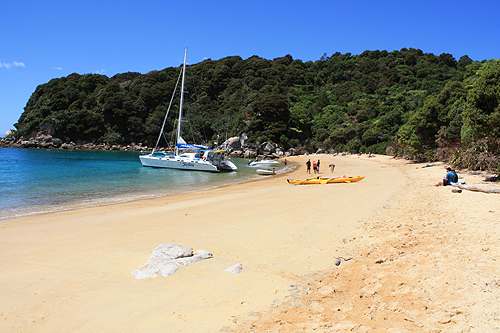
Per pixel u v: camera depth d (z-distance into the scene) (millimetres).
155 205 14039
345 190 15906
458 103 27188
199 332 3953
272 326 3980
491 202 9414
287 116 84438
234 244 7574
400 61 118688
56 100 91312
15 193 17141
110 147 90000
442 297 4230
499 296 3975
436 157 27703
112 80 109000
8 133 98938
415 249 6148
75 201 15203
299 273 5707
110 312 4527
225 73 109375
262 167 42656
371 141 66938
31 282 5609
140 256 6840
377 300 4422
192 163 34375
